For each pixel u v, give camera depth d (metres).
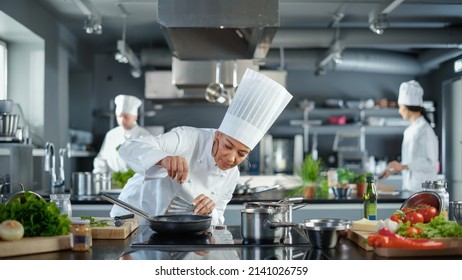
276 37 6.15
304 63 7.00
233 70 5.95
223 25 3.42
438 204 2.12
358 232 1.80
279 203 2.03
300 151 7.68
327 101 7.81
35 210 1.73
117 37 7.02
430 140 4.56
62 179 3.86
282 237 1.79
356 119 7.95
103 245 1.76
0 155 4.41
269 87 2.16
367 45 6.29
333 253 1.63
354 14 6.14
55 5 5.33
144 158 2.09
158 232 1.89
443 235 1.69
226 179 2.49
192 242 1.77
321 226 1.72
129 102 5.16
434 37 6.15
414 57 7.71
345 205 3.69
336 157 8.10
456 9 5.89
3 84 5.20
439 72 7.83
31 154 4.09
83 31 6.52
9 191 3.49
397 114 8.05
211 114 7.97
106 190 3.86
